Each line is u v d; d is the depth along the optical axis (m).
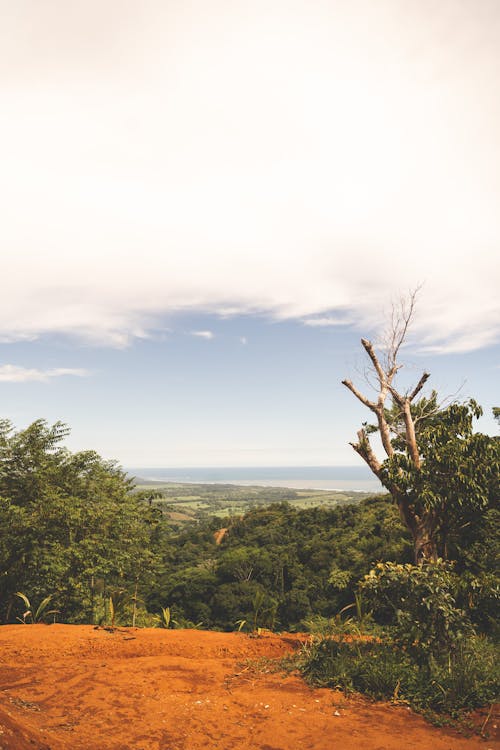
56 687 5.85
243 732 4.84
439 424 10.84
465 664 6.23
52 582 14.26
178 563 67.56
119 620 15.85
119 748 4.31
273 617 10.24
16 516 13.89
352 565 38.91
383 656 6.75
